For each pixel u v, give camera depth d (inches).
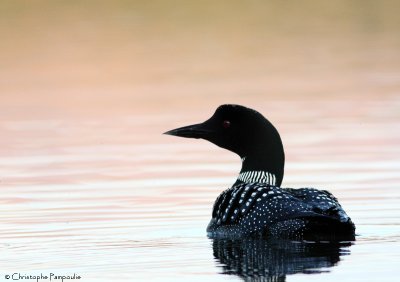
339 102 836.0
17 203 515.2
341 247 387.5
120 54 1109.1
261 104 839.1
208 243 405.1
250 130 469.1
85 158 653.3
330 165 609.0
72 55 1107.3
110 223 457.7
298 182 562.3
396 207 480.7
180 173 598.9
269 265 360.5
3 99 897.5
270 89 909.2
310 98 858.8
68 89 942.4
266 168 466.3
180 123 770.8
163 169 612.7
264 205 402.9
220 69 1024.2
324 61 1050.1
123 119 796.0
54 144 703.7
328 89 900.6
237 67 1035.9
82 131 751.7
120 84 962.1
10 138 728.3
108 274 354.0
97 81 981.8
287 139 698.2
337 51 1101.7
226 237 411.5
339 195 518.0
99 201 516.1
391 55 1063.6
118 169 615.2
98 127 765.9
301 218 389.7
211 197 523.2
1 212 490.9
